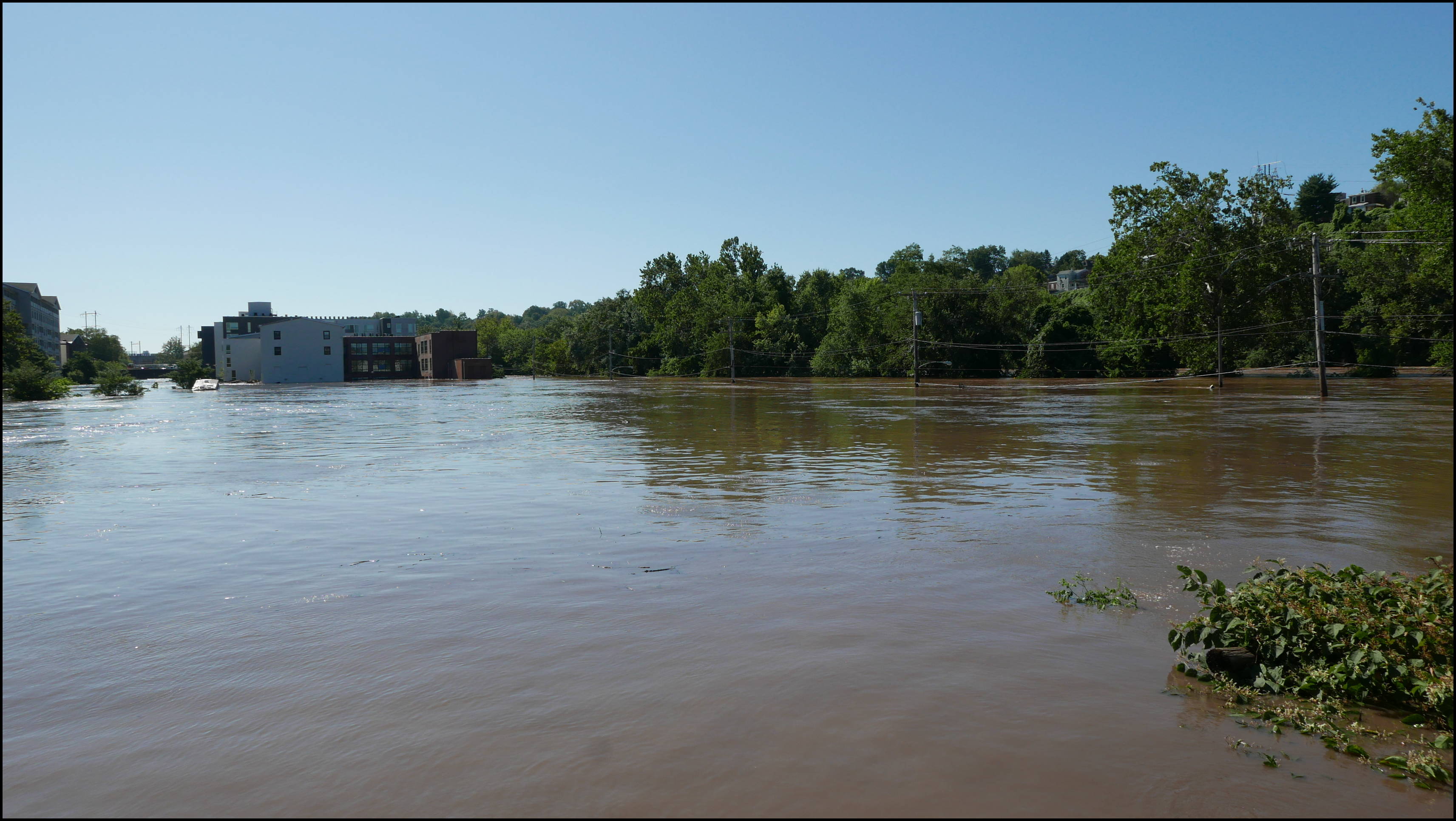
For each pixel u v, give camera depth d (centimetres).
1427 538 942
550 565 873
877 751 438
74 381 12662
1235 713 487
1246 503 1194
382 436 2723
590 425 3111
